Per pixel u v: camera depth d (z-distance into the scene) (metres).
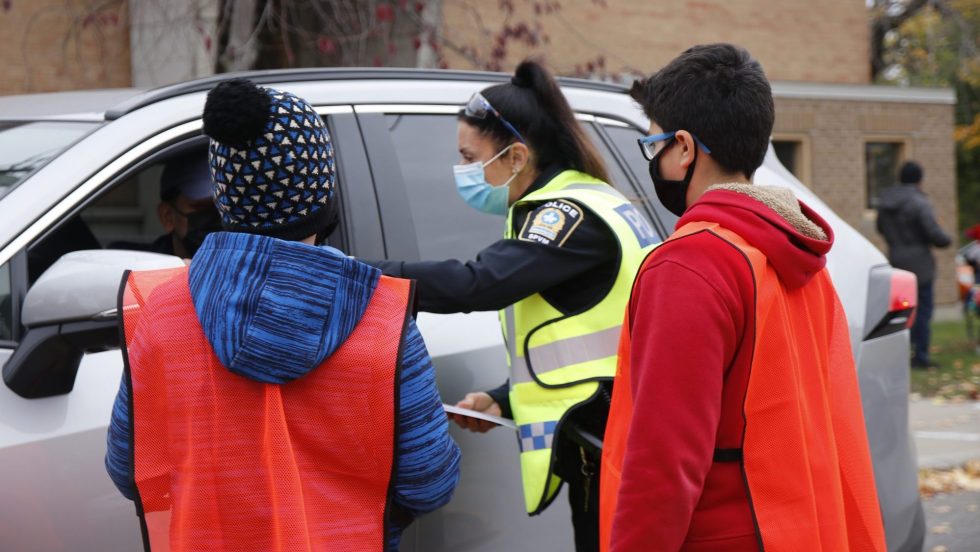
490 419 2.29
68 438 2.11
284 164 1.65
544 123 2.47
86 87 9.29
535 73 2.49
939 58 21.38
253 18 8.09
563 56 12.00
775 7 13.96
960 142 22.34
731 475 1.72
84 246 2.56
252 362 1.61
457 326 2.73
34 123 2.64
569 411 2.25
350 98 2.80
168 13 8.38
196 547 1.63
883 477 3.19
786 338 1.74
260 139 1.63
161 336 1.66
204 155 2.82
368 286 1.71
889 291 3.33
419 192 2.82
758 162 1.88
